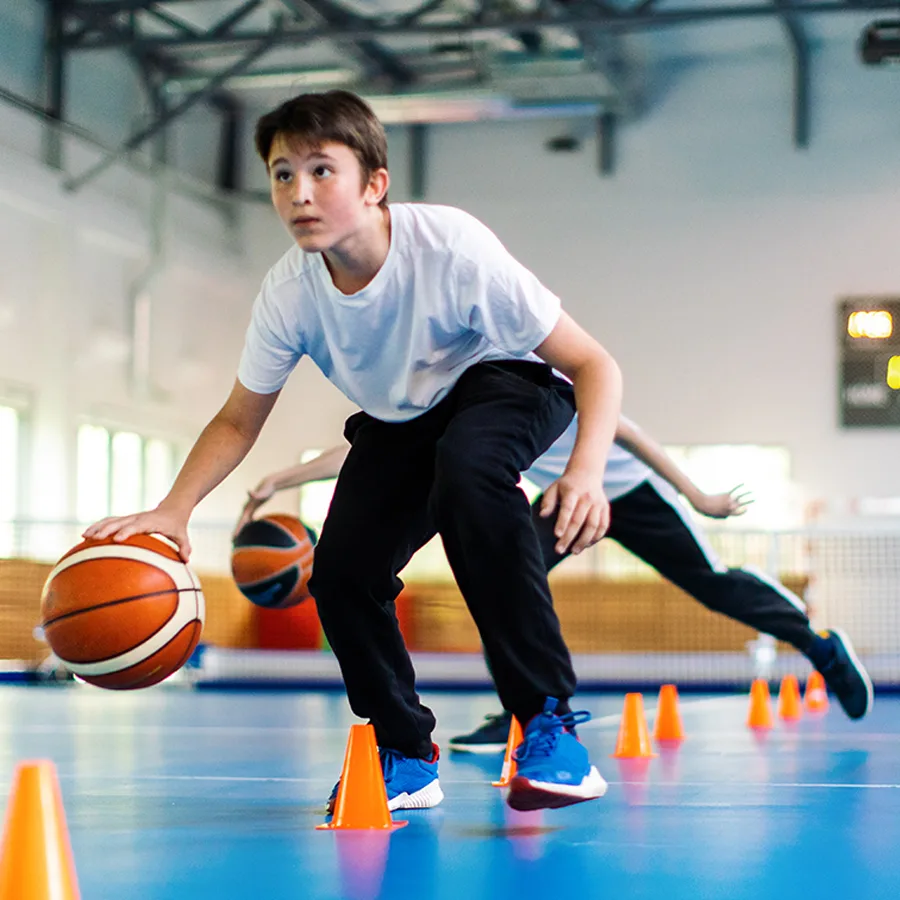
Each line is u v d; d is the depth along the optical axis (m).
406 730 3.03
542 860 2.38
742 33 15.44
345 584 2.84
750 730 6.09
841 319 15.59
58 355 13.45
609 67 14.83
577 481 2.43
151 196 14.89
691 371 15.87
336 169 2.55
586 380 2.63
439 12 14.33
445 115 15.30
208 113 16.78
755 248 15.83
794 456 15.56
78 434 14.20
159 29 15.23
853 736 5.70
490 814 3.02
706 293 15.91
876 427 15.42
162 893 2.07
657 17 12.66
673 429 15.85
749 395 15.71
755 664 11.91
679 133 16.08
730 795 3.46
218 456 2.98
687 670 11.93
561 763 2.54
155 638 2.74
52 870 1.75
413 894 2.06
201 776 4.09
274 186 2.60
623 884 2.15
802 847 2.55
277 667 12.93
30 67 13.75
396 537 2.85
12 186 12.60
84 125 14.53
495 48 13.98
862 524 15.30
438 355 2.79
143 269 14.91
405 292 2.68
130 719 7.12
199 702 8.88
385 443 2.89
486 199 16.52
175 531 2.85
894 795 3.47
